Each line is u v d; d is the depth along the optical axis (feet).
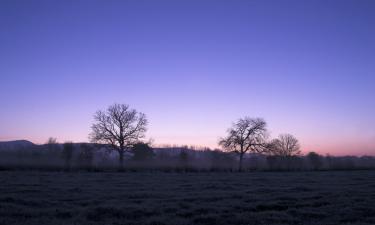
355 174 179.63
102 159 237.04
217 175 165.78
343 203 68.28
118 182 111.34
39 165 190.49
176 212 57.72
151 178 134.92
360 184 110.42
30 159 197.47
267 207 64.64
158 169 210.38
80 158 219.61
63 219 51.85
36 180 113.91
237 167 244.01
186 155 248.11
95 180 118.83
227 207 62.28
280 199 73.10
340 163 263.29
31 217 52.85
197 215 55.52
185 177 144.87
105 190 86.28
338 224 51.13
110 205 62.13
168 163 225.76
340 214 58.29
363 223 50.90
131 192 82.48
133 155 257.34
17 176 133.59
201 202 68.39
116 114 258.16
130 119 260.42
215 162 243.40
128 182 111.96
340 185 106.11
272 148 283.59
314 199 73.51
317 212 59.06
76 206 62.08
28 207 60.44
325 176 159.12
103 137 252.42
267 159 278.67
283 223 51.01
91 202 66.59
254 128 283.59
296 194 80.59
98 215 54.39
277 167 251.39
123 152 257.14
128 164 220.43
